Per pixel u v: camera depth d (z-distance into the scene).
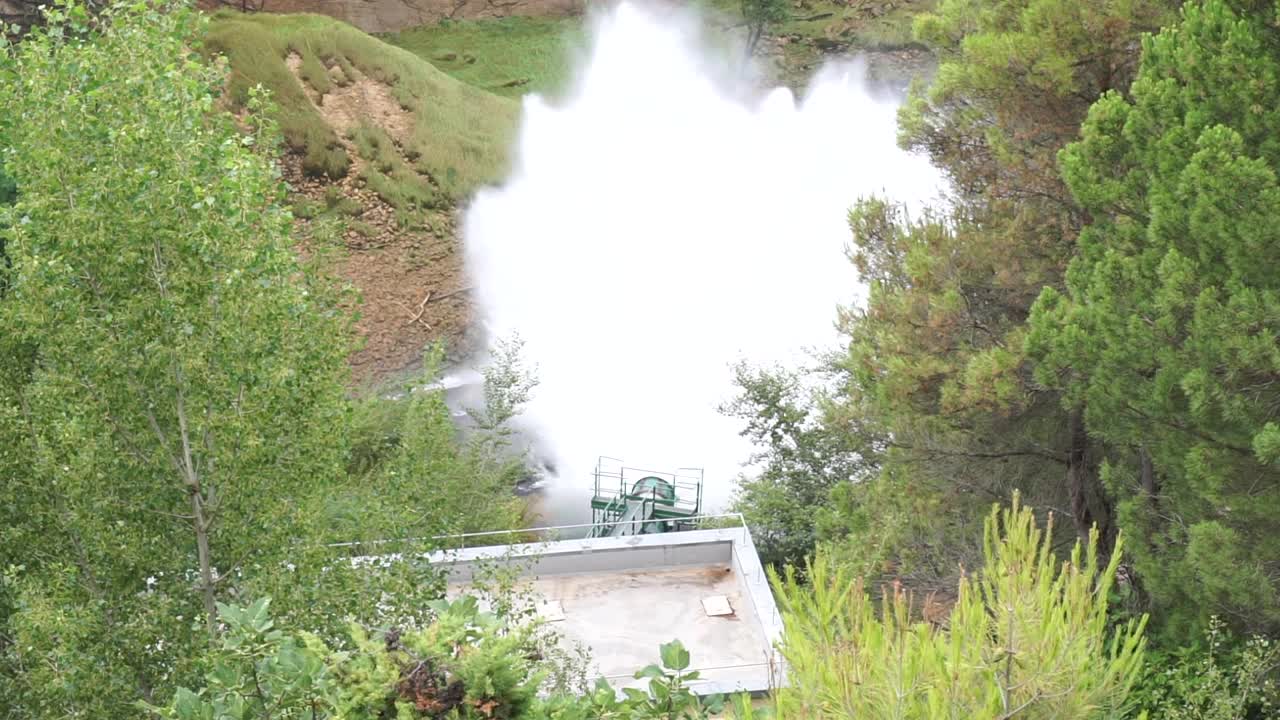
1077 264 17.50
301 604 15.22
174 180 14.62
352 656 6.96
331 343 16.67
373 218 60.06
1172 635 16.77
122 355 14.52
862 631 8.15
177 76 15.66
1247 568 14.69
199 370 14.66
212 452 15.06
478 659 6.45
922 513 21.98
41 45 15.60
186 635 15.12
